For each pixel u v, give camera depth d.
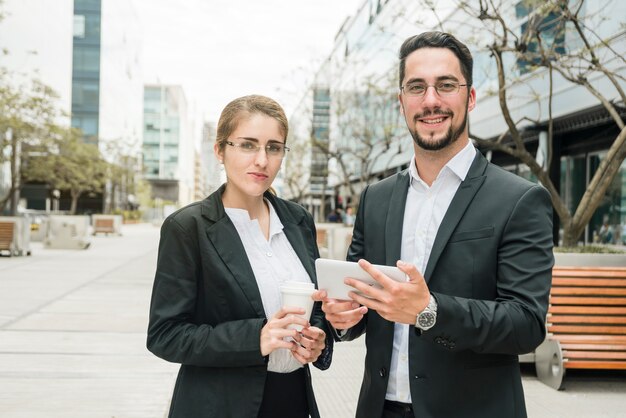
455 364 1.79
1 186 29.75
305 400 2.01
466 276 1.78
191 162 129.00
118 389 4.56
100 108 48.41
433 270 1.82
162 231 1.88
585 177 12.81
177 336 1.79
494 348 1.63
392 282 1.53
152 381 4.78
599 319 4.91
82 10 48.16
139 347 5.86
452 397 1.79
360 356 5.95
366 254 2.10
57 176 24.48
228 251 1.86
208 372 1.85
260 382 1.83
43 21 34.62
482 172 1.90
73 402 4.24
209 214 1.89
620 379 5.02
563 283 4.97
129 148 47.59
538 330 1.66
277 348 1.82
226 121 1.93
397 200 2.03
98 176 34.44
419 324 1.58
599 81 10.70
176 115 91.56
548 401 4.41
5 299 8.62
